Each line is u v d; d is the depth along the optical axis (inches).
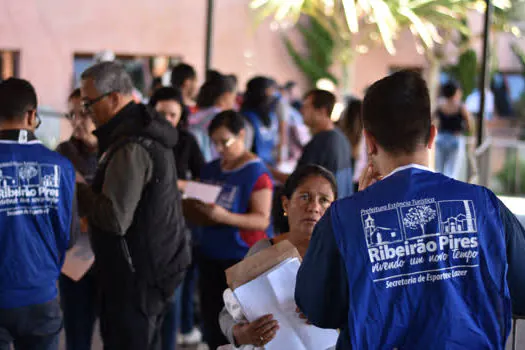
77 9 538.6
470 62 551.8
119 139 118.0
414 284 63.0
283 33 585.6
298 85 590.2
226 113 149.6
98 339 184.5
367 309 62.8
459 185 65.1
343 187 170.7
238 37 575.8
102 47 542.9
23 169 105.8
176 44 554.6
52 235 108.9
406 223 63.6
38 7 534.3
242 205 145.3
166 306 128.6
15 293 105.7
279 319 82.1
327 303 65.2
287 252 83.7
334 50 575.8
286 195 98.4
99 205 115.9
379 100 66.3
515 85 588.4
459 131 375.9
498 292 63.0
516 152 291.9
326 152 168.6
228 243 144.9
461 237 63.4
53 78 538.3
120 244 118.6
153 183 118.5
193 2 556.1
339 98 568.1
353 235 63.7
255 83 201.3
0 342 106.8
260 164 148.0
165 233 120.3
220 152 149.9
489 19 243.0
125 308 119.7
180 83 215.5
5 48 532.4
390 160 67.1
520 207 150.0
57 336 112.5
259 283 82.4
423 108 65.7
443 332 62.1
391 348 63.0
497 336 62.9
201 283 149.9
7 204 104.5
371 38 525.3
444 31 554.9
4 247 104.7
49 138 275.7
